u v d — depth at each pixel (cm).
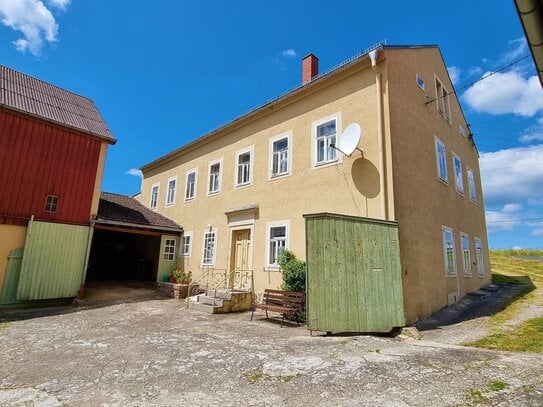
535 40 293
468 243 1397
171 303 1278
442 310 1024
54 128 1323
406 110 1052
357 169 986
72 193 1334
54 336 756
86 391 432
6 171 1189
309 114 1173
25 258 1184
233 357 570
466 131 1658
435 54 1376
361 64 1023
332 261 782
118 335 756
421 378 457
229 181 1470
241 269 1318
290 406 381
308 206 1099
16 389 441
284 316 953
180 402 395
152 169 2138
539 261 2433
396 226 863
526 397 393
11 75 1417
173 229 1680
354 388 427
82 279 1302
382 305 797
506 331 776
